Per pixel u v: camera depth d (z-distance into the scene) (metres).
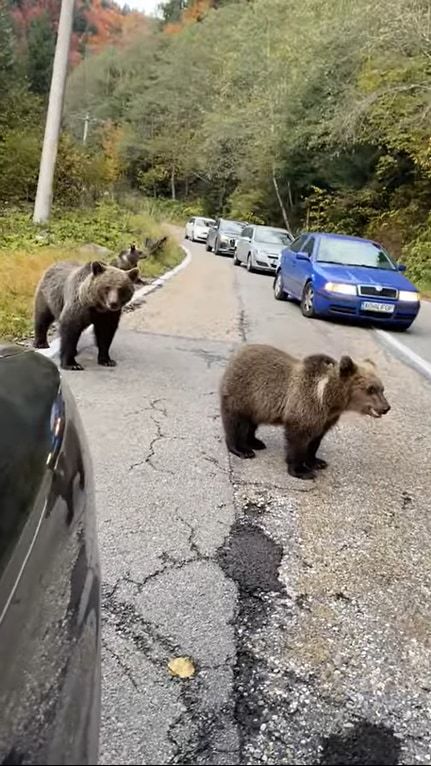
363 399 4.57
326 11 30.61
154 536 3.55
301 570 3.35
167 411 5.76
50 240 16.94
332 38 29.50
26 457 2.18
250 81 48.94
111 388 6.32
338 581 3.28
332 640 2.82
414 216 28.75
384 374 8.20
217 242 31.11
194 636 2.76
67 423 2.44
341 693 2.52
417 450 5.43
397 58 24.44
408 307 11.76
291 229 42.19
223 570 3.28
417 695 2.55
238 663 2.63
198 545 3.50
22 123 27.92
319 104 34.44
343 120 27.05
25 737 1.62
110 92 93.38
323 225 34.88
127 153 72.88
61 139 26.81
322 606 3.06
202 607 2.96
